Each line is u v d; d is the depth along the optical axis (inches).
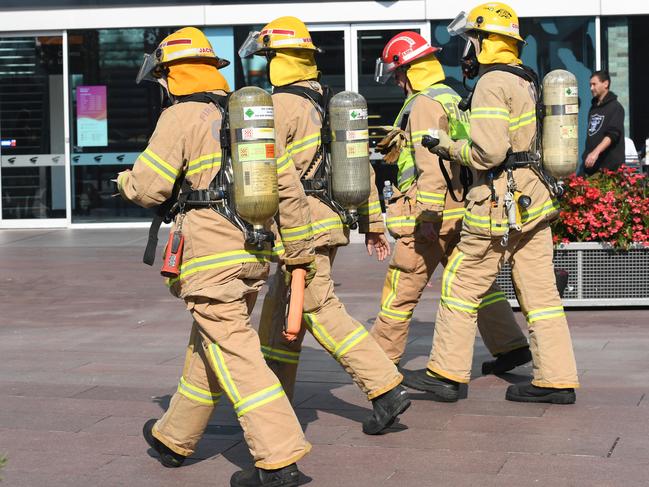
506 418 374.3
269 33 366.0
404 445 343.0
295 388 426.3
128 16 1086.4
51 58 1102.4
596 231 596.1
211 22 1076.5
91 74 1098.1
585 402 395.5
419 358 482.0
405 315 427.5
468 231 387.9
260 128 289.1
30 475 317.7
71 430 367.2
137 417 384.2
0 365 478.3
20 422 378.0
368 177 355.6
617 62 1053.8
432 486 301.3
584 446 337.1
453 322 393.7
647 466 315.6
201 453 340.5
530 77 386.0
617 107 706.8
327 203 359.6
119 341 536.1
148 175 303.1
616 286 600.4
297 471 297.9
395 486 302.4
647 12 1043.3
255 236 295.4
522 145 383.6
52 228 1114.1
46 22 1091.9
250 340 303.9
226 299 300.5
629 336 524.4
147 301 665.0
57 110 1108.5
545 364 393.1
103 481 312.3
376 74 435.8
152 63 321.7
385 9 1058.7
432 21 1057.5
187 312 623.2
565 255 601.0
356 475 313.0
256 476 298.7
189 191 306.5
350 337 349.7
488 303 440.8
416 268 423.2
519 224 380.8
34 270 805.9
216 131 305.7
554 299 397.7
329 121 357.1
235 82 1080.8
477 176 388.5
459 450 336.2
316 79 376.8
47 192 1114.1
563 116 380.5
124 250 924.6
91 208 1112.2
